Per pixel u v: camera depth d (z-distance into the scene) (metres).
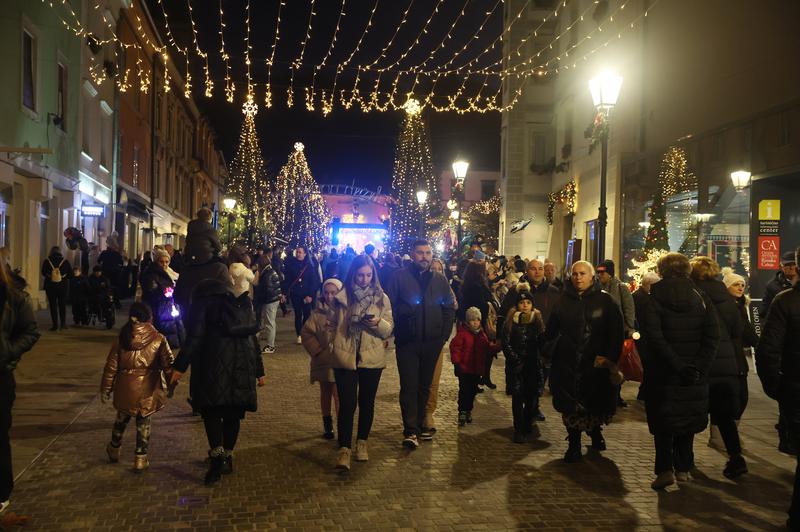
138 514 5.39
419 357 7.80
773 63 14.62
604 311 7.05
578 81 26.06
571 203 26.41
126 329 6.51
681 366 6.05
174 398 9.67
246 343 6.31
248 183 54.75
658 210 18.52
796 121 13.93
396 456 7.12
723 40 16.23
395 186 54.28
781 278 10.33
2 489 5.11
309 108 21.98
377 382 7.01
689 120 17.58
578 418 6.98
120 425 6.62
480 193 57.69
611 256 21.72
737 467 6.53
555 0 29.83
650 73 19.59
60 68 21.53
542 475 6.58
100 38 25.52
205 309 6.23
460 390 8.58
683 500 5.95
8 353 5.00
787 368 5.57
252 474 6.43
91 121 25.14
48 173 19.95
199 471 6.47
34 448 7.10
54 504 5.59
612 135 21.88
